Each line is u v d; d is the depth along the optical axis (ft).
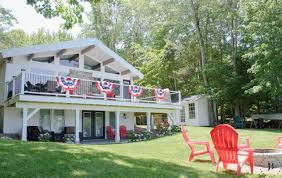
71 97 48.37
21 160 18.70
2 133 48.21
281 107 83.35
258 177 19.76
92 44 57.47
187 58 101.45
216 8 83.20
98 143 48.88
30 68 51.93
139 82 99.30
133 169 18.78
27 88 44.62
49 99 45.06
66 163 18.74
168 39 97.71
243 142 41.45
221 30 90.48
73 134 51.44
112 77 64.39
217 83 79.36
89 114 58.65
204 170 21.04
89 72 60.29
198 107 86.02
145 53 101.71
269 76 60.29
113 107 53.93
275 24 61.31
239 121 77.87
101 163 19.52
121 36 114.62
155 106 60.64
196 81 102.99
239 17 80.64
